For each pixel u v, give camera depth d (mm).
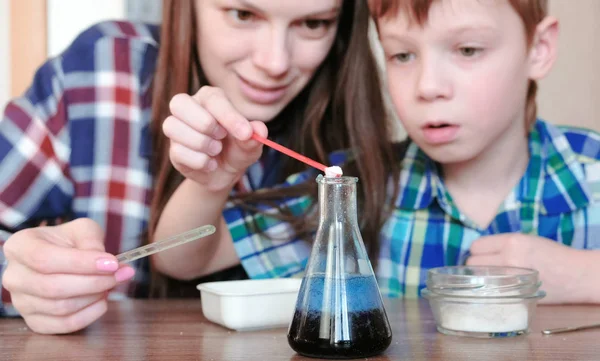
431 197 1172
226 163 986
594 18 1822
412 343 807
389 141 1209
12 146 1208
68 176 1241
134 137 1252
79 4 1834
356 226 779
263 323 869
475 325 827
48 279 853
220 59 1095
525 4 1014
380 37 1047
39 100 1242
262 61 1060
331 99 1222
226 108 917
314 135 1214
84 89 1252
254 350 792
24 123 1219
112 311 966
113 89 1259
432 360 751
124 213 1244
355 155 1181
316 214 1150
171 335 852
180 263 1094
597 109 1834
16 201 1203
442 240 1172
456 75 1002
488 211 1164
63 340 840
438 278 850
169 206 1087
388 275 1180
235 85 1107
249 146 948
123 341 831
